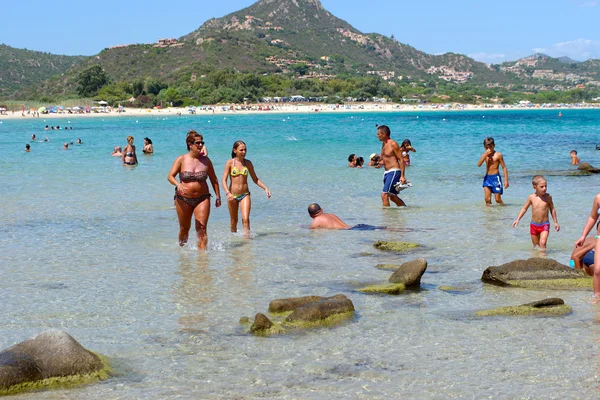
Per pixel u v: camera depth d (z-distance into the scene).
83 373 5.27
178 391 5.04
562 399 4.82
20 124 90.75
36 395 4.95
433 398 4.87
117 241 11.28
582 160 28.45
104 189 18.72
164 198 16.83
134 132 64.50
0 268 9.29
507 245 10.70
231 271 9.04
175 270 9.12
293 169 24.50
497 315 6.91
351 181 20.58
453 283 8.31
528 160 28.05
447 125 80.88
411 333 6.35
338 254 10.14
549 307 7.04
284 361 5.65
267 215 14.20
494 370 5.39
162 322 6.77
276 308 7.07
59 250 10.55
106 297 7.74
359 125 80.88
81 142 43.84
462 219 13.42
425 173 22.62
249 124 89.25
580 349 5.84
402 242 10.61
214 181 11.08
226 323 6.73
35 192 18.08
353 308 7.07
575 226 12.22
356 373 5.37
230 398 4.90
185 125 87.56
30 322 6.79
